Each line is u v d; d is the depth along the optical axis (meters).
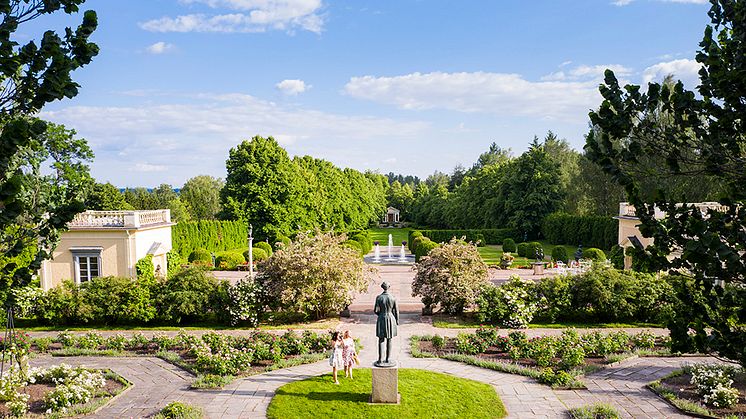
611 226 39.06
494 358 13.86
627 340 14.81
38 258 4.57
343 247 20.23
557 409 10.34
